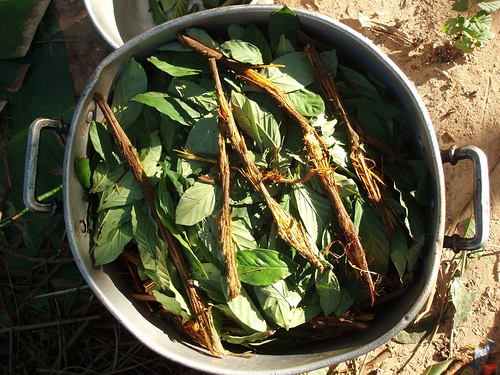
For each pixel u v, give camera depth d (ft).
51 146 2.97
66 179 2.00
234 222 2.05
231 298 2.01
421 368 2.97
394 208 2.10
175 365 2.91
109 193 2.15
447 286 2.95
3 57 2.97
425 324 2.96
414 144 2.21
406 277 2.12
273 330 2.12
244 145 2.02
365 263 2.04
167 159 2.12
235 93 2.06
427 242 2.07
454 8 2.85
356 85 2.18
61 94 3.03
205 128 2.08
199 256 2.10
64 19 3.07
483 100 3.02
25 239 3.05
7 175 2.97
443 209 1.92
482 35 2.88
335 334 2.25
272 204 1.99
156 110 2.20
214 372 1.95
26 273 3.01
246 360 2.10
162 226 2.09
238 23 2.15
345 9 3.07
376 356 2.98
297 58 2.15
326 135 2.09
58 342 2.97
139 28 2.91
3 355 3.02
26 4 2.94
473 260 2.99
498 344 2.96
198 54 2.12
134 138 2.22
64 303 2.99
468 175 2.99
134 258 2.29
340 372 2.97
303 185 2.09
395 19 3.07
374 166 2.08
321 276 2.06
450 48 3.03
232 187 2.06
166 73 2.26
